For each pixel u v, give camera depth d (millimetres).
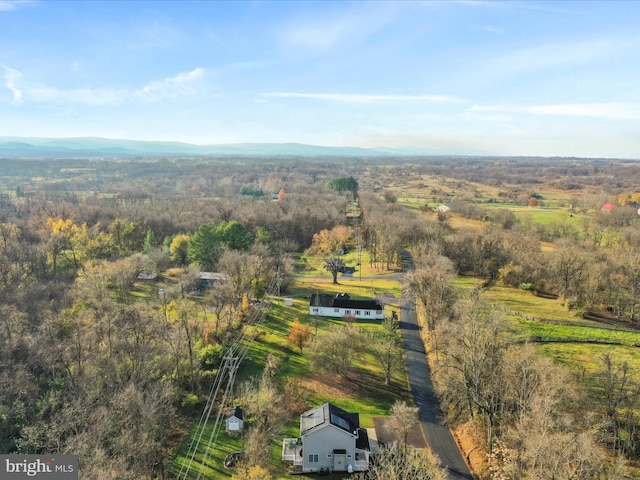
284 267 121625
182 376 69500
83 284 93500
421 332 92250
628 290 95062
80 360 63938
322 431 53031
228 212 176125
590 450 37188
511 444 47031
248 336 86062
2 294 88375
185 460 54219
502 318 68500
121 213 170750
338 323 95500
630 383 58719
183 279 106688
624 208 175250
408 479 45000
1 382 58031
